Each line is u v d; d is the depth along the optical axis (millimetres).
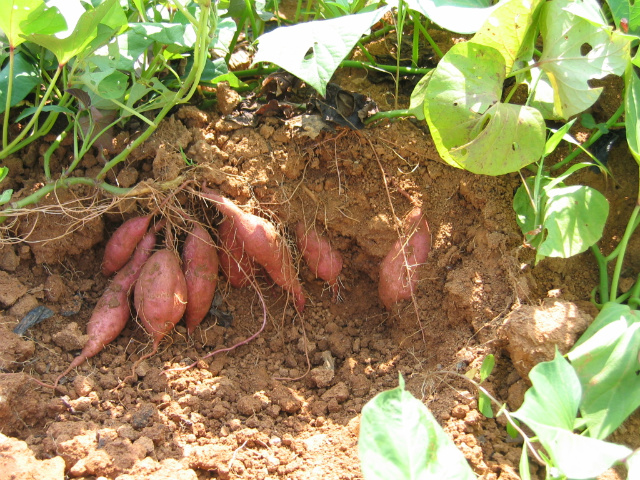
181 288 958
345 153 1033
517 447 854
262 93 1084
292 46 900
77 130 1030
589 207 931
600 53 911
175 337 986
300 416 913
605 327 855
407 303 1004
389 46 1169
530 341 882
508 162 913
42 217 982
